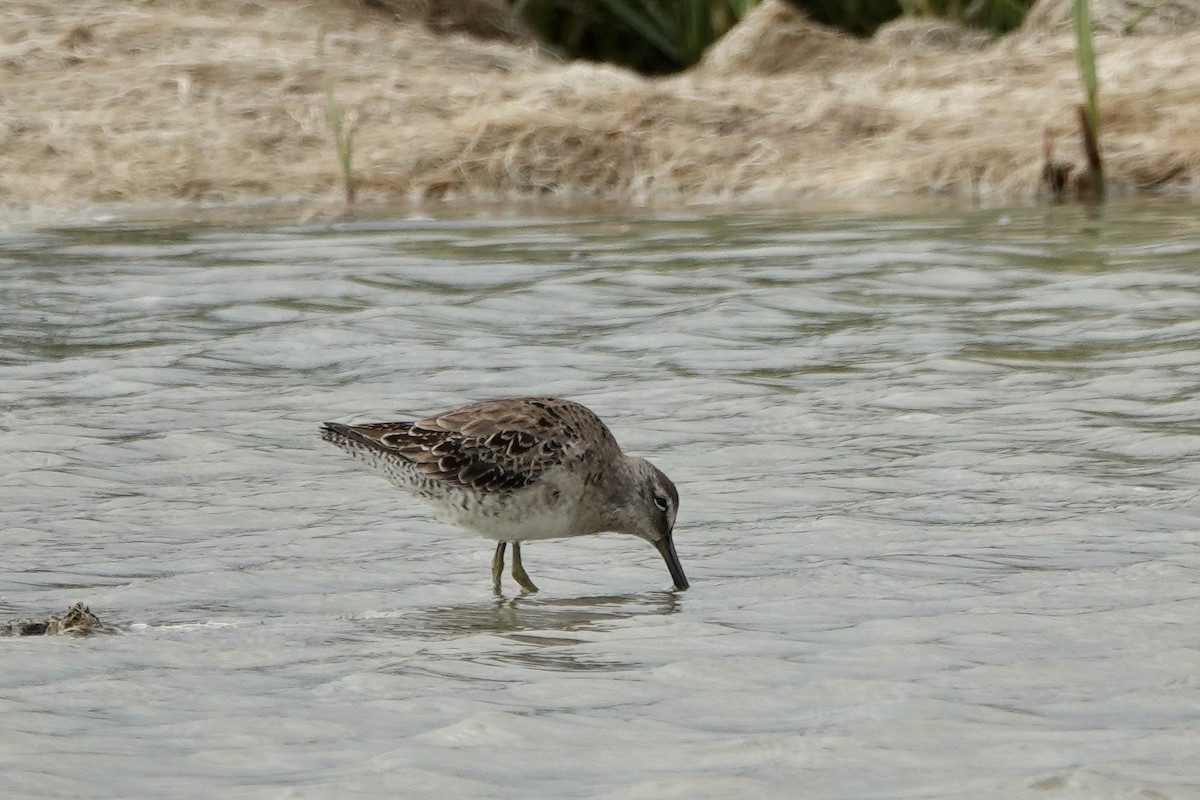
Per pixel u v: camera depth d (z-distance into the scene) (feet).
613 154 87.45
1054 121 85.15
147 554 33.47
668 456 40.45
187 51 97.76
